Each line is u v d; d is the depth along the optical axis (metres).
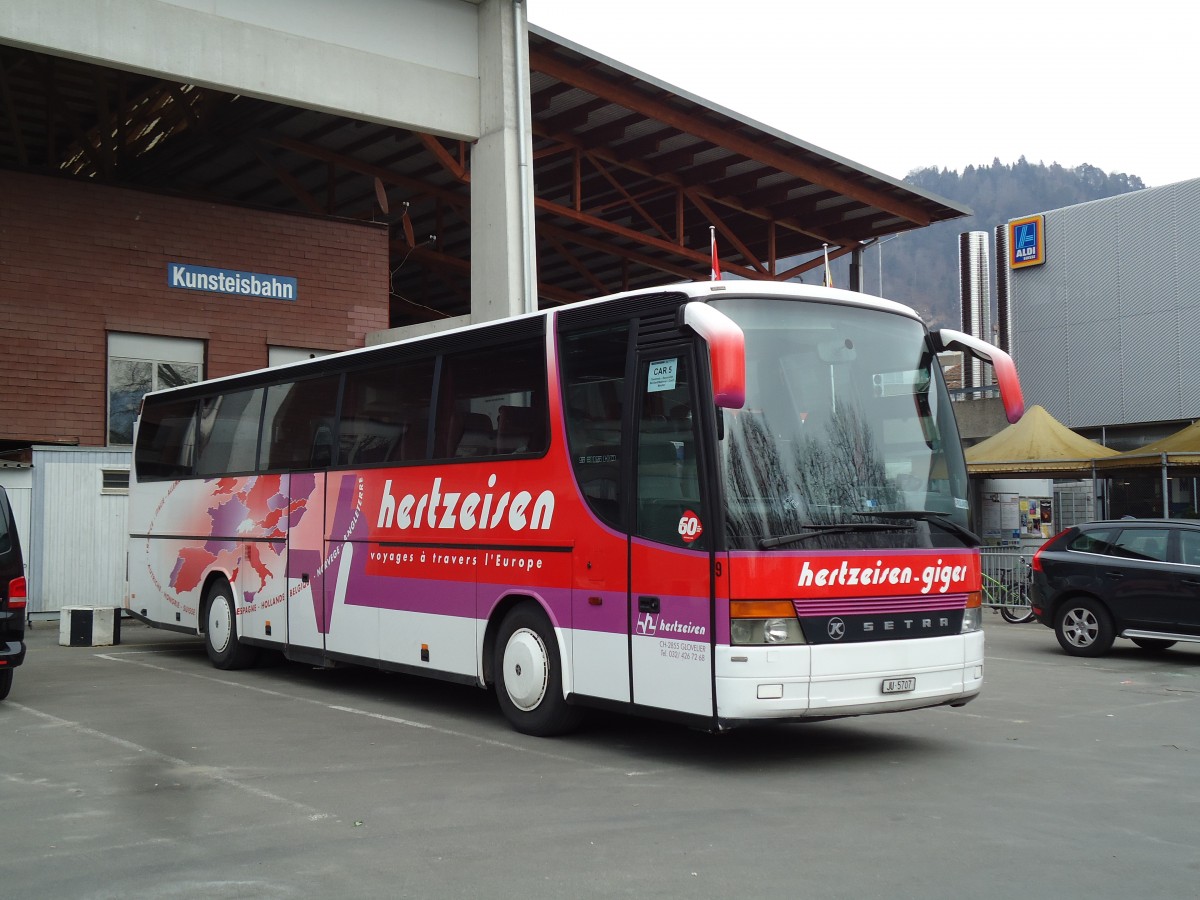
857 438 8.23
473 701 11.31
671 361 8.14
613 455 8.56
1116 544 14.96
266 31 15.79
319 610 11.96
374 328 22.05
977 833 6.21
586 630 8.66
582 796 7.12
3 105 24.55
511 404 9.65
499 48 17.67
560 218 30.36
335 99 16.38
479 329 10.11
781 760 8.30
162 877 5.46
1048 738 9.20
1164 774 7.79
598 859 5.73
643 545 8.19
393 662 10.82
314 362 12.46
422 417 10.73
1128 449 29.11
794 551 7.66
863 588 7.88
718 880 5.38
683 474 7.93
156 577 15.20
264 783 7.50
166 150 26.48
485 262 17.77
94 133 26.34
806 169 25.94
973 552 8.56
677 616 7.87
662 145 25.05
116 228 19.39
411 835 6.20
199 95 23.64
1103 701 11.20
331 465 11.95
